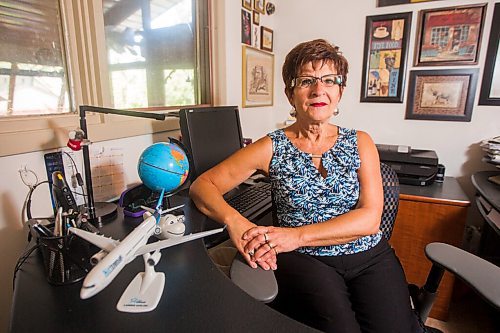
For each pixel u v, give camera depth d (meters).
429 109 1.98
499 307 0.72
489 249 1.77
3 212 0.88
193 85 1.73
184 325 0.52
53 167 0.97
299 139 1.09
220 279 0.66
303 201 1.03
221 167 1.10
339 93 1.04
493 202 1.30
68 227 0.67
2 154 0.85
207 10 1.72
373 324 0.86
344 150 1.06
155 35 1.43
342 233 0.93
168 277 0.66
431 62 1.92
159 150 1.00
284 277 0.95
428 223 1.57
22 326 0.52
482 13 1.76
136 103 1.36
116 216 0.99
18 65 0.94
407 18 1.92
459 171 1.98
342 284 0.97
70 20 1.05
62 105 1.07
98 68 1.13
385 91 2.07
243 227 0.90
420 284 1.64
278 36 2.31
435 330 0.95
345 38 2.12
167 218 0.84
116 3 1.23
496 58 1.78
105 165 1.16
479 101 1.86
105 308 0.57
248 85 2.05
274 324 0.53
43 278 0.66
